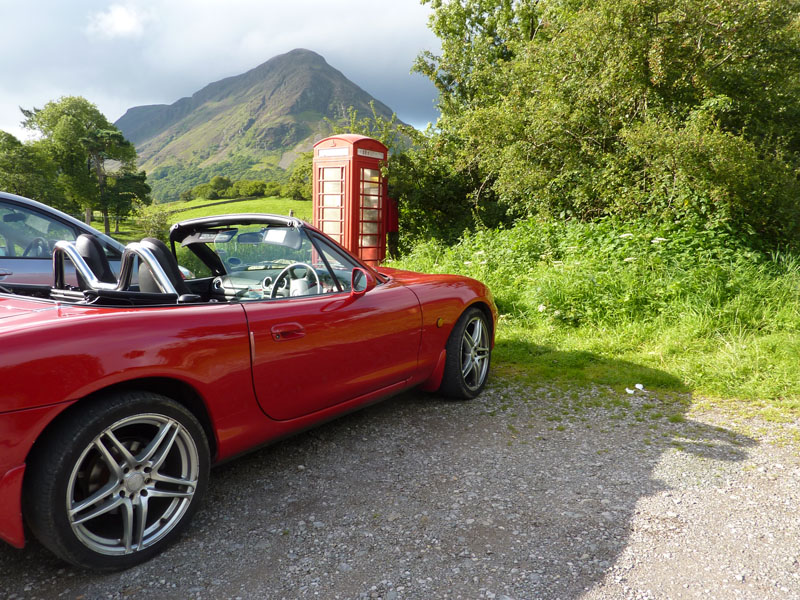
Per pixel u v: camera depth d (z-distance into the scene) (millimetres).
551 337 6078
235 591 2145
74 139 83250
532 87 11305
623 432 3729
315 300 3131
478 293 4426
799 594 2082
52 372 2004
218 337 2529
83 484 2189
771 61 10023
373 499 2854
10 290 2900
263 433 2855
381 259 13586
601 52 9852
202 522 2648
